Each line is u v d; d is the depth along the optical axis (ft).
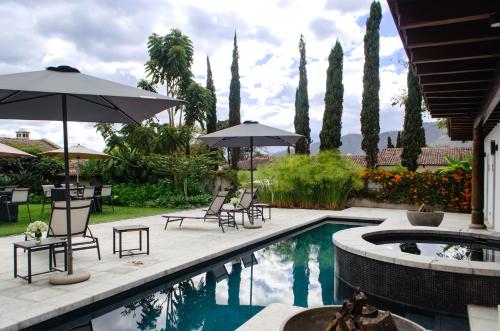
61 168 61.16
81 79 15.83
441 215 29.89
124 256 21.35
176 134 54.44
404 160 53.21
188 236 28.09
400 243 24.75
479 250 23.12
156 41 59.47
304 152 63.62
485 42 12.02
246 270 22.43
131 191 50.01
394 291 17.02
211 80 70.74
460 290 15.57
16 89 13.48
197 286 19.35
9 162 58.44
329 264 23.91
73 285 15.97
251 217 34.45
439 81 15.69
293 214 42.50
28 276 16.29
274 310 13.96
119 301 16.25
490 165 36.37
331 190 47.34
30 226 17.38
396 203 48.08
